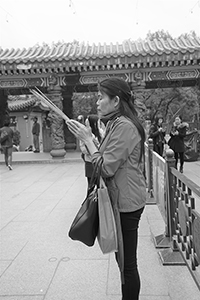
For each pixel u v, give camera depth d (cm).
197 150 1133
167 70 1092
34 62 1045
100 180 205
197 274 262
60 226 455
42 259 348
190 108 1958
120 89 208
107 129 212
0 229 451
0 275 314
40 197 639
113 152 193
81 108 2286
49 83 1127
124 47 1221
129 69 1097
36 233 430
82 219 206
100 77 1116
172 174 347
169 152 348
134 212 208
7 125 1038
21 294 278
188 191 271
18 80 1142
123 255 209
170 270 314
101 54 1030
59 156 1172
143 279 298
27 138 2706
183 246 307
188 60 1007
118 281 294
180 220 311
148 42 1205
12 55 1167
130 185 204
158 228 434
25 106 2436
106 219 201
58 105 1139
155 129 930
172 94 1922
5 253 367
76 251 366
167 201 364
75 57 1028
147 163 619
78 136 208
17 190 717
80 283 293
